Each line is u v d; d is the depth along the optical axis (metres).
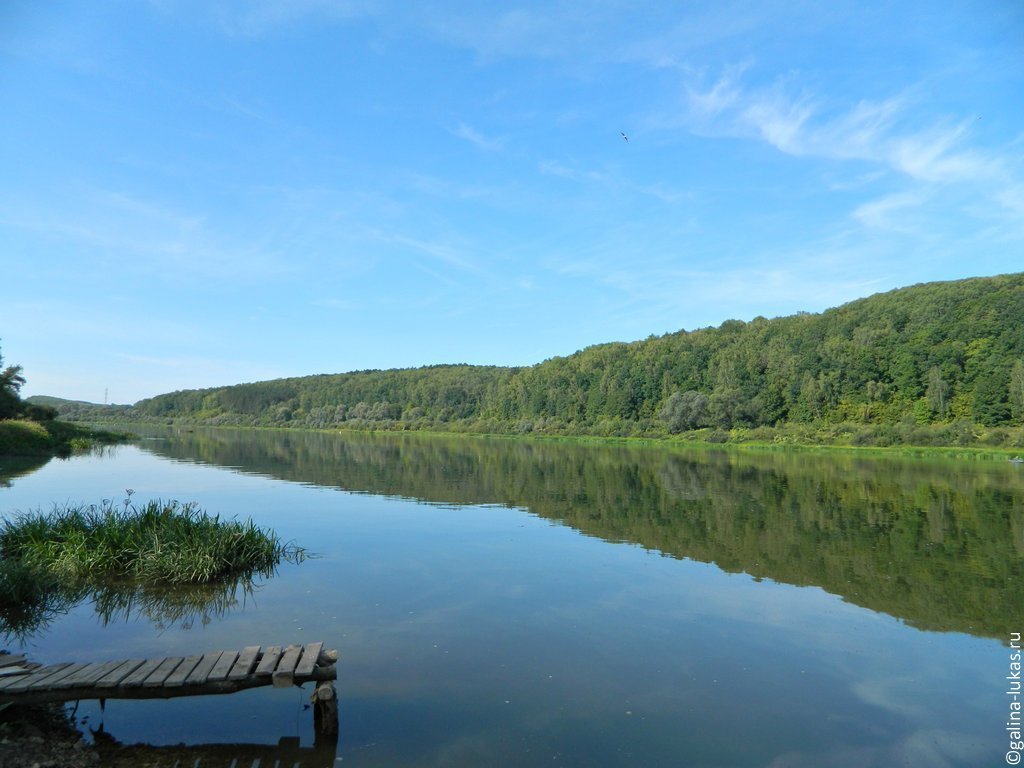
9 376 61.31
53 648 10.27
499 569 15.62
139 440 80.88
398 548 17.91
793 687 9.15
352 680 9.19
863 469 46.16
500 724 7.94
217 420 159.50
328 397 163.12
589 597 13.32
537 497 28.97
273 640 10.70
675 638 11.01
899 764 7.25
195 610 12.35
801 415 90.56
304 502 26.58
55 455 48.59
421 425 129.88
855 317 101.31
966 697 8.92
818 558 16.97
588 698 8.70
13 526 16.39
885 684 9.28
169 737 7.62
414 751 7.31
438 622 11.72
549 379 128.00
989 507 26.42
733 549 18.00
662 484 34.78
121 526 16.03
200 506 25.14
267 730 7.79
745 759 7.26
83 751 7.21
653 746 7.48
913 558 17.03
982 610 12.63
